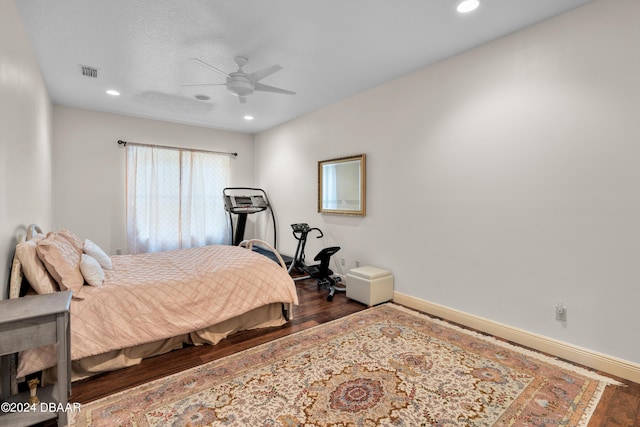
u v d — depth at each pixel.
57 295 1.80
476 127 2.89
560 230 2.40
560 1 2.21
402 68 3.34
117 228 5.09
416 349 2.51
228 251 3.51
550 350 2.45
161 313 2.36
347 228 4.38
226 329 2.77
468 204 2.97
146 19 2.42
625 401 1.87
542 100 2.47
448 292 3.17
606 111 2.17
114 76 3.49
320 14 2.36
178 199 5.56
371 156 3.96
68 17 2.38
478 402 1.86
